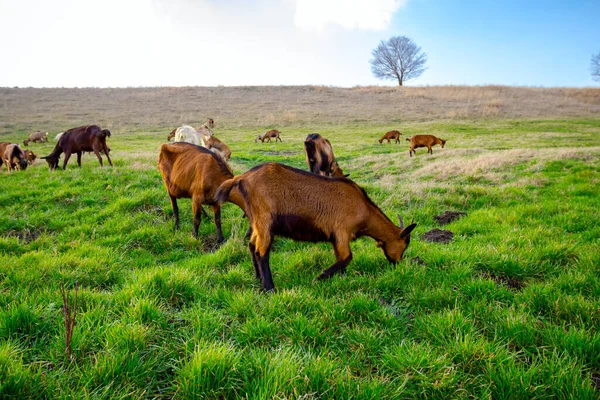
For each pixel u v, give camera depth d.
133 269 4.83
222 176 5.95
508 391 2.35
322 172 11.12
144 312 3.07
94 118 39.59
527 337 2.89
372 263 4.70
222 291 3.78
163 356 2.64
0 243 5.34
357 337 2.94
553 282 3.88
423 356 2.58
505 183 10.57
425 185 9.56
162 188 8.53
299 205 4.24
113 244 5.73
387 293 3.85
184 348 2.74
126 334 2.69
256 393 2.27
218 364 2.39
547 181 9.87
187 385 2.29
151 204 7.60
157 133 32.81
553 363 2.50
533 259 4.45
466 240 5.70
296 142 27.97
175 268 4.40
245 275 4.41
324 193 4.27
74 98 51.81
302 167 17.11
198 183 6.05
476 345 2.70
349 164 17.25
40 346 2.66
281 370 2.37
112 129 34.50
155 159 12.98
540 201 7.89
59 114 41.41
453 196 8.49
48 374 2.30
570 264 4.43
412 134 30.58
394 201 8.16
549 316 3.31
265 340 2.93
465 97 50.22
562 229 5.80
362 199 4.41
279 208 4.23
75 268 4.41
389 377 2.56
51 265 4.38
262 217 4.23
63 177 9.56
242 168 12.34
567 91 55.91
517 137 26.59
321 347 2.83
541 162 12.45
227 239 6.14
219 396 2.32
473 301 3.49
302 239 4.42
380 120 38.81
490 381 2.44
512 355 2.62
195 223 6.29
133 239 5.95
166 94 55.00
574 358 2.65
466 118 38.38
